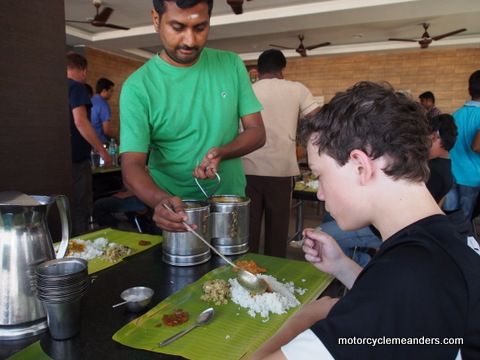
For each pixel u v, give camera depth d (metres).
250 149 1.44
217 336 0.74
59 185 1.63
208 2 1.16
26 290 0.75
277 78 2.34
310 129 0.61
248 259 1.18
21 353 0.68
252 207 2.37
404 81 7.43
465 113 2.99
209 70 1.41
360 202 0.57
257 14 5.10
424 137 0.55
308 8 4.79
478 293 0.45
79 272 0.73
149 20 5.63
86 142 3.11
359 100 0.55
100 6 4.96
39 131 1.52
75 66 3.06
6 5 1.34
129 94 1.28
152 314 0.82
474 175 2.99
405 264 0.46
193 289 0.94
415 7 4.43
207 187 1.49
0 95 1.35
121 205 2.68
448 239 0.49
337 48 7.41
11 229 0.74
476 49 6.85
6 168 1.40
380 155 0.54
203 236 1.13
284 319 0.81
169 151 1.44
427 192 0.56
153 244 1.31
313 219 4.55
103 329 0.77
